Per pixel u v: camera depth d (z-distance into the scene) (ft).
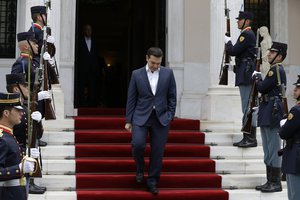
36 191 57.62
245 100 69.21
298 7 104.27
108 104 133.49
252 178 63.31
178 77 97.55
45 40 59.21
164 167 64.54
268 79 59.06
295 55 103.04
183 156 68.85
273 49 59.11
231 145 72.69
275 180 60.75
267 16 104.94
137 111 58.34
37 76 50.03
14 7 100.12
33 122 46.78
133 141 57.16
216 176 62.69
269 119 59.11
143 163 58.90
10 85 46.34
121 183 60.23
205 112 84.84
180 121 77.56
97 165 63.36
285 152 47.42
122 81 135.85
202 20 98.73
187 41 98.12
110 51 167.02
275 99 59.47
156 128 57.77
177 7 98.32
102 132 71.31
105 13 150.92
